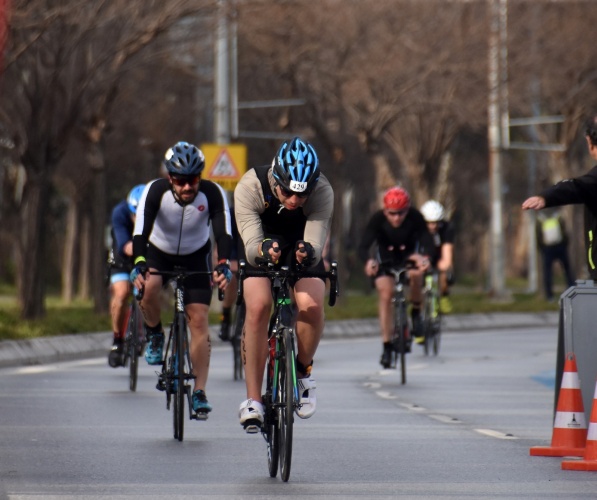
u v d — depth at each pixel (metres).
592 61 98.00
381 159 118.88
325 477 22.73
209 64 84.19
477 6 90.44
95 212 73.19
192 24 67.12
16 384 39.34
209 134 95.19
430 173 100.19
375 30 84.88
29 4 53.75
